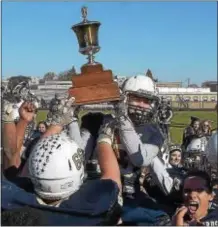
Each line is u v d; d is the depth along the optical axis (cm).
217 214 341
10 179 350
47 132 363
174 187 376
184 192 341
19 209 301
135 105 376
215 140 299
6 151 368
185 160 533
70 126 381
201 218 337
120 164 365
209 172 351
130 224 332
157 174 372
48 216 304
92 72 380
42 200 317
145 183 384
